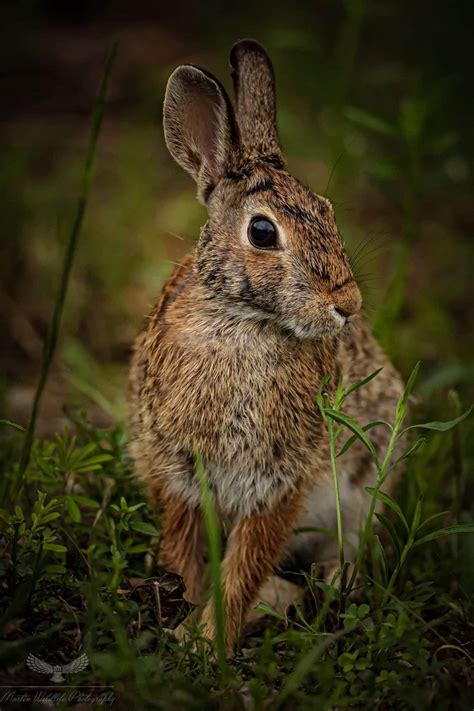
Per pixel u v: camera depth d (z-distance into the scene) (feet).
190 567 27.17
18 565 23.34
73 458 26.18
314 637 22.17
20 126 62.23
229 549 26.81
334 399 25.90
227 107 25.61
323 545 30.01
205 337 24.85
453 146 56.44
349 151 45.11
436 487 29.84
